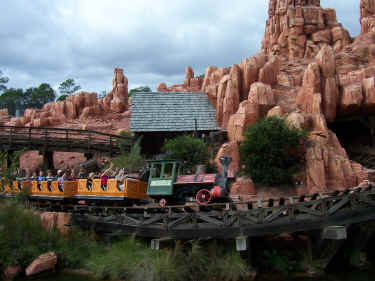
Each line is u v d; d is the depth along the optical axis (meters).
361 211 12.19
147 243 15.49
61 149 30.30
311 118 26.22
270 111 27.31
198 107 33.16
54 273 14.70
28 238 16.03
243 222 12.98
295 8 46.94
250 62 31.83
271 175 23.12
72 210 18.02
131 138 33.66
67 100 50.91
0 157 21.23
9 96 94.81
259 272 13.64
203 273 13.11
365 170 23.36
